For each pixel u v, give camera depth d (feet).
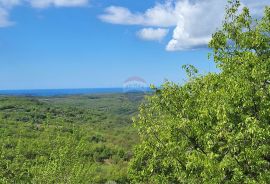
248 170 48.62
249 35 62.18
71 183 108.68
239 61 59.72
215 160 48.42
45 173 106.52
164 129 63.57
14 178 98.99
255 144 47.67
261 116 51.52
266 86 53.01
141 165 70.28
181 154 59.16
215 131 52.34
